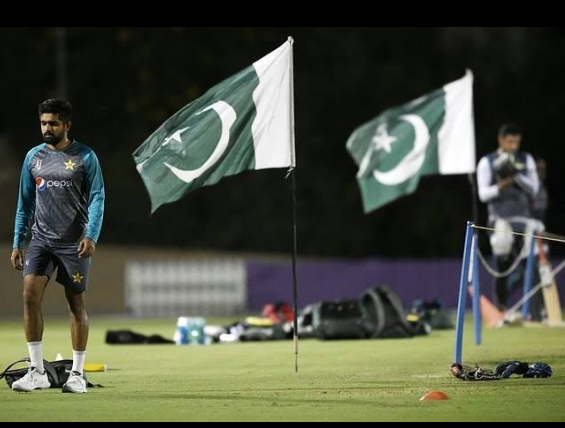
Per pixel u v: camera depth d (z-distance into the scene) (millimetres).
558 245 125562
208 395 36000
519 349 51906
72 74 132000
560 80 133000
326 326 61281
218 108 41562
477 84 133250
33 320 36844
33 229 36656
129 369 46031
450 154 59125
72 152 36312
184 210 131375
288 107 42438
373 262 102938
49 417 31328
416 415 31172
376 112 133250
